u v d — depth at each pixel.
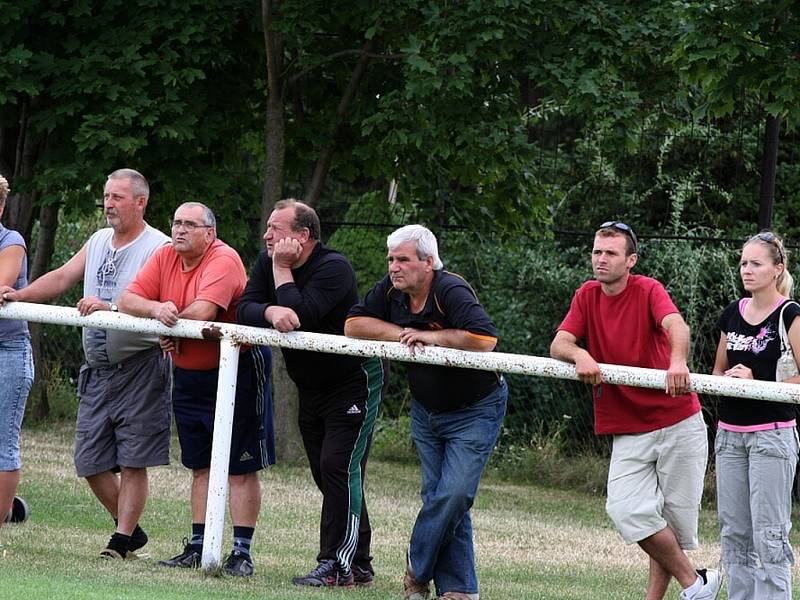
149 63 33.88
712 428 35.72
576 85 32.50
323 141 37.22
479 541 26.27
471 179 37.53
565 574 22.47
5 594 14.16
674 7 32.31
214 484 17.67
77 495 27.77
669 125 36.59
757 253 16.42
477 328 16.31
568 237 42.88
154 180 36.97
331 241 43.06
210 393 18.78
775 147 33.88
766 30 28.53
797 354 16.17
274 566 20.25
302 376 18.23
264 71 38.22
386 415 42.84
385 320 17.09
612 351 16.66
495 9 32.66
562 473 37.44
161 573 17.42
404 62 32.97
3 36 34.62
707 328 36.88
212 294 18.31
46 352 46.12
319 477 18.86
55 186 35.25
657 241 38.47
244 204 41.56
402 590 18.27
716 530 30.09
